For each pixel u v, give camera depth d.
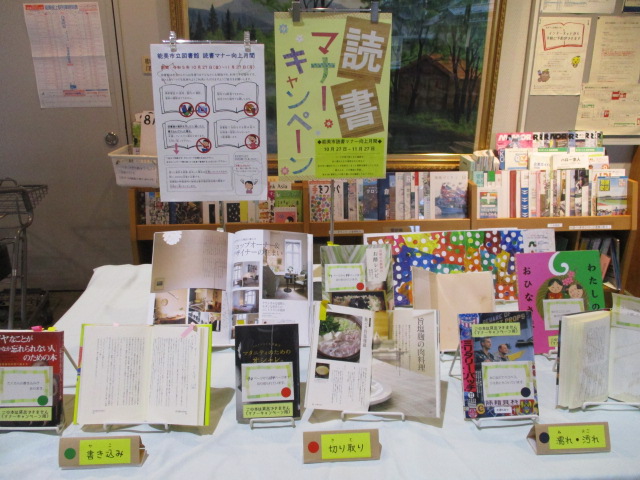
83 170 3.23
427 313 1.26
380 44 1.46
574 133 3.05
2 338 1.19
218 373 1.45
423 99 3.09
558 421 1.23
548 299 1.49
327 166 1.56
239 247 1.51
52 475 1.08
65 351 1.31
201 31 2.93
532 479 1.06
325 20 1.44
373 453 1.12
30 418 1.19
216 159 1.52
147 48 3.01
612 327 1.33
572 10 2.96
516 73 3.10
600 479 1.08
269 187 2.85
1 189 2.56
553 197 2.90
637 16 2.99
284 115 1.51
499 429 1.22
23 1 2.90
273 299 1.49
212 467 1.10
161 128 1.49
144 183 2.69
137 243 2.83
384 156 1.56
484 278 1.48
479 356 1.23
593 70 3.08
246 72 1.46
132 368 1.22
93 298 1.87
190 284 1.48
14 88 3.05
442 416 1.26
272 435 1.20
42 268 3.41
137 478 1.07
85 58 3.01
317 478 1.07
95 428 1.21
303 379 1.42
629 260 2.98
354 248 1.40
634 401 1.30
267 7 2.89
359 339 1.28
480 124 3.14
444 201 2.86
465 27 2.95
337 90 1.50
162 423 1.20
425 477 1.06
